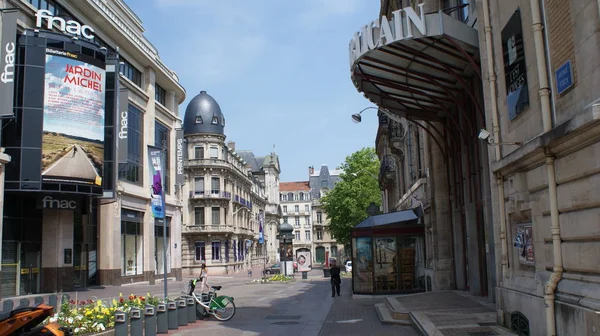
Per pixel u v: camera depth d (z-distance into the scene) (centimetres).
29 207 2845
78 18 3134
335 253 13062
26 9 2697
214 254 6638
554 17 812
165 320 1332
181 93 4853
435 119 1927
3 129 2645
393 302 1673
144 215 3984
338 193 6425
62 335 887
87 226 3303
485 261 1644
